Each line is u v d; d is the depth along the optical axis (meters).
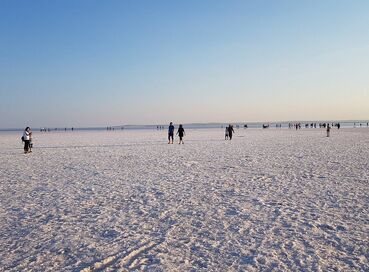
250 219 7.18
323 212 7.59
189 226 6.82
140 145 30.62
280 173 13.03
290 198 8.95
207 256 5.38
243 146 27.31
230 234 6.32
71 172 14.41
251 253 5.45
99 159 19.22
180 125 31.45
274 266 4.97
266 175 12.62
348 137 39.69
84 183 11.72
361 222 6.86
